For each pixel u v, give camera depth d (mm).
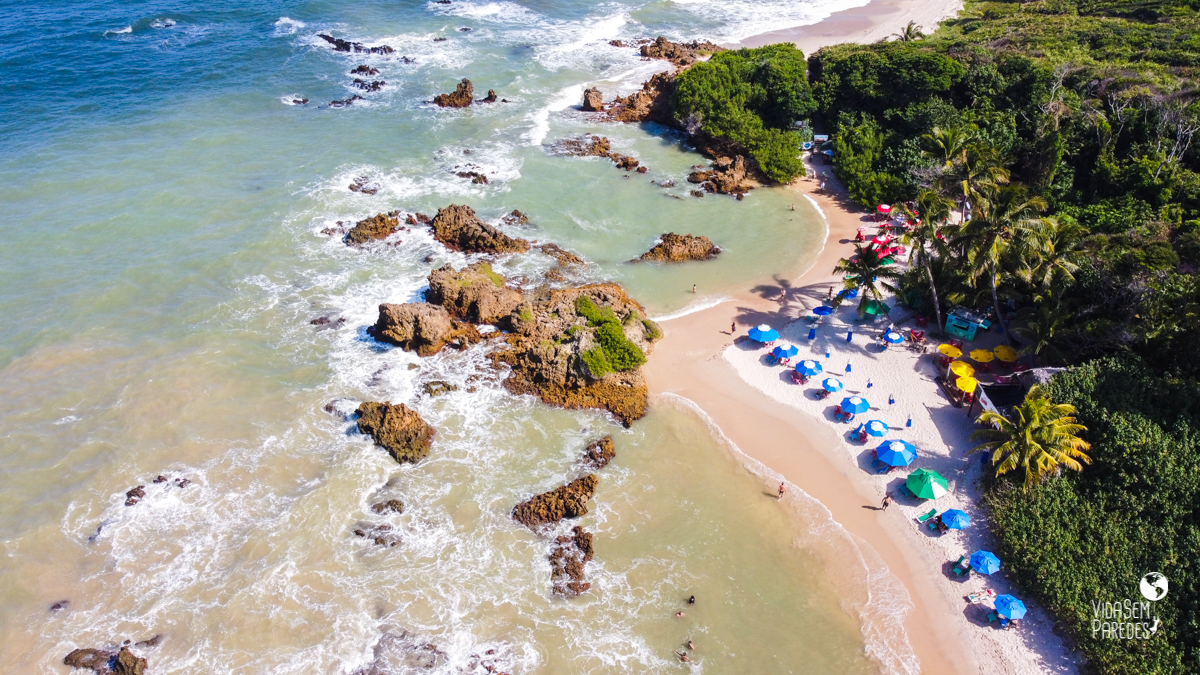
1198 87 84000
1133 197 74000
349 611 43344
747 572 46156
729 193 85812
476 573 45719
